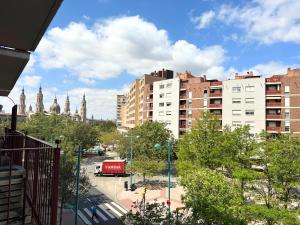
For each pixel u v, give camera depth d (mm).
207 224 17375
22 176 6551
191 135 34562
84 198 35906
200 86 64875
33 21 5789
